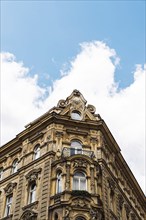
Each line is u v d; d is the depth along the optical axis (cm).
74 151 3650
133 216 4375
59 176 3334
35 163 3631
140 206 5144
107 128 4066
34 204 3225
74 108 4116
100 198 3228
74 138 3784
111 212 3400
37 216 3088
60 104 4203
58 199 3083
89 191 3183
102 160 3612
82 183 3278
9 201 3703
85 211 3003
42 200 3161
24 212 3225
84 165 3356
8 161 4175
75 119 4019
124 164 4588
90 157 3472
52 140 3653
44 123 3916
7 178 3903
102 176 3469
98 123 3956
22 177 3653
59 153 3562
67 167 3281
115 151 4328
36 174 3494
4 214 3588
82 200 3064
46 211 3036
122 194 4191
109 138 4134
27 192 3447
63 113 3984
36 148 3881
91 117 4084
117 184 4059
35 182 3481
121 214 3881
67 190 3094
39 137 3897
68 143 3694
